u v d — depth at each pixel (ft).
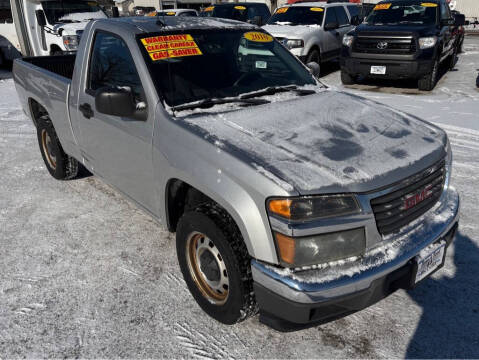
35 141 20.39
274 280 6.75
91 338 8.27
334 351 7.89
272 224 6.75
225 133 8.18
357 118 9.19
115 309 9.04
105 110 8.87
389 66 28.81
